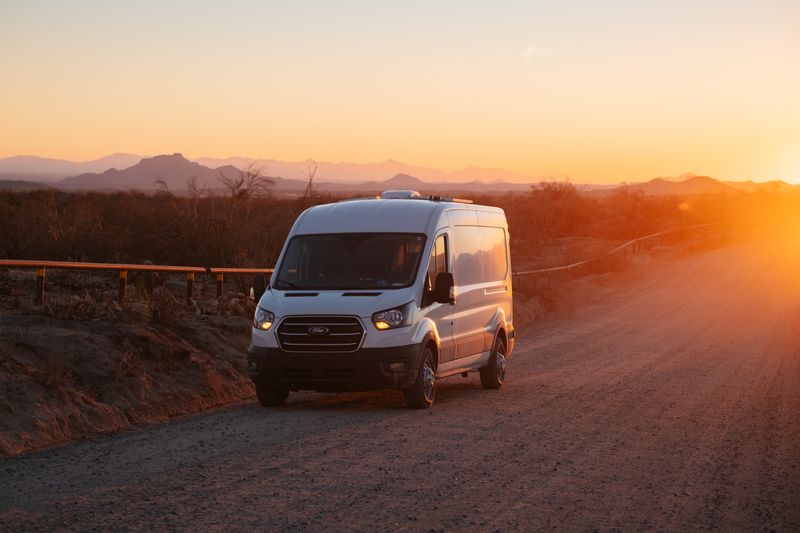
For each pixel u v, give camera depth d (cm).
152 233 3041
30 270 2192
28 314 1236
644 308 2988
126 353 1152
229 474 772
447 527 632
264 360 1114
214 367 1287
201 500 684
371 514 657
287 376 1110
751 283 3872
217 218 2877
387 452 880
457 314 1266
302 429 995
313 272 1177
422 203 1261
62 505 664
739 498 752
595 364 1720
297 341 1106
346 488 732
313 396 1280
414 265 1170
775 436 1045
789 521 689
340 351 1097
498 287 1446
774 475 847
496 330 1409
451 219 1284
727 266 4750
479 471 810
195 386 1198
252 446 895
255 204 3173
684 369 1653
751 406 1260
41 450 870
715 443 991
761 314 2775
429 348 1184
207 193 3075
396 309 1116
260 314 1134
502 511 679
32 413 925
